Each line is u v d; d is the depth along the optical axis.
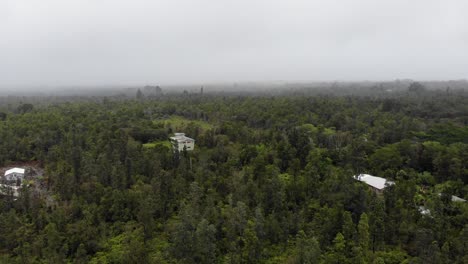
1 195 62.09
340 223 50.16
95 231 51.19
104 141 86.94
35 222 53.75
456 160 71.31
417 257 44.38
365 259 44.59
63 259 46.41
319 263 43.44
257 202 57.25
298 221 51.66
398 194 57.59
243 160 78.56
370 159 79.00
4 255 47.69
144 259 44.97
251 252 45.94
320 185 61.22
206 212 52.19
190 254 45.09
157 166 71.38
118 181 64.31
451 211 56.09
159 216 56.88
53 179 70.75
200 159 78.00
